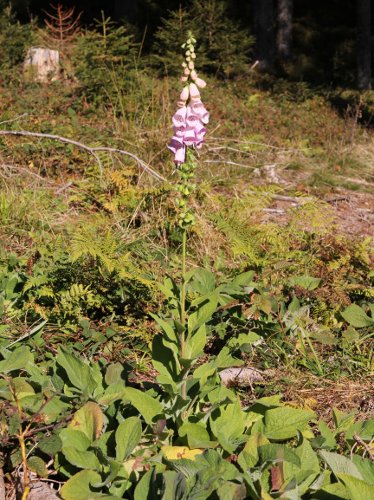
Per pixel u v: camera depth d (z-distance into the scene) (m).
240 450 1.68
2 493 1.62
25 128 4.85
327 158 5.87
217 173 4.83
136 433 1.59
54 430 1.67
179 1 14.20
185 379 1.67
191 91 1.55
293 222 3.45
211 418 1.73
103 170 3.93
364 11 13.07
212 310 1.69
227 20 9.80
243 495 1.40
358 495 1.43
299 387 2.23
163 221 3.35
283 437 1.69
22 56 7.51
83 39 6.44
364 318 2.56
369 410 2.13
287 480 1.52
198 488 1.42
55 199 3.68
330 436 1.73
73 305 2.47
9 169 4.11
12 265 2.71
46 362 2.13
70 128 4.85
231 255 3.27
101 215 3.47
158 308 2.62
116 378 1.83
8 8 8.88
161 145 4.59
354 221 4.48
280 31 14.30
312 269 3.02
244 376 2.26
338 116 8.12
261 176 5.18
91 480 1.55
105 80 5.95
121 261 2.60
